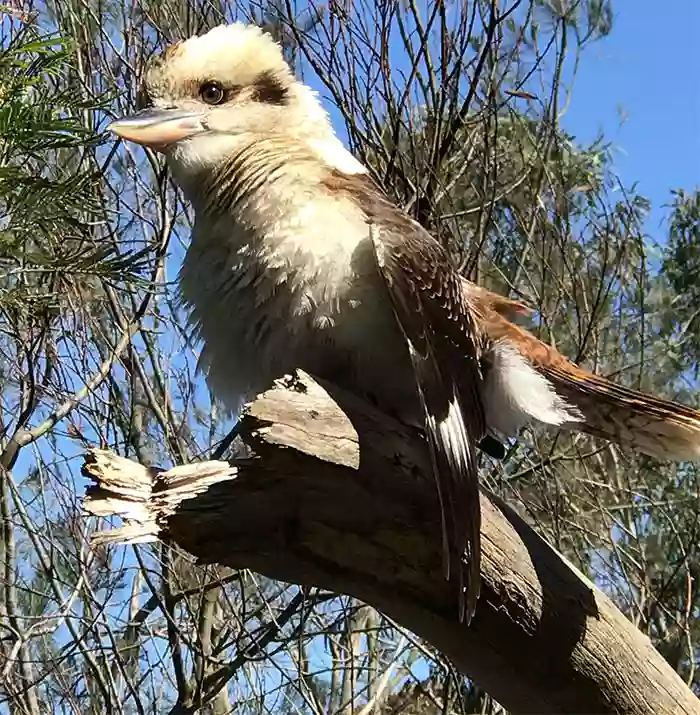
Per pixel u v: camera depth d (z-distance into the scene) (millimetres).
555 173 1460
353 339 615
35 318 799
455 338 624
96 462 514
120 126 676
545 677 578
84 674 1548
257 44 704
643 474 1676
